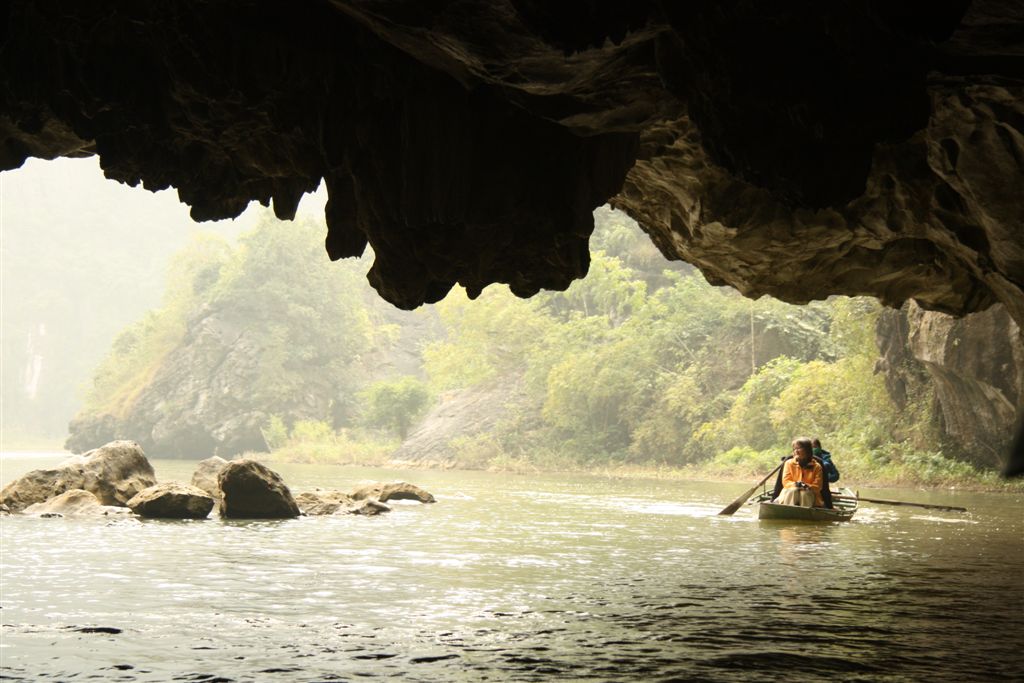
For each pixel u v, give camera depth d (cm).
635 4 611
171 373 6844
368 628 787
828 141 646
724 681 639
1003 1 611
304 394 6738
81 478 1823
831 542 1420
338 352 6969
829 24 596
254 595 933
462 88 791
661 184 1162
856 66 615
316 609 864
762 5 598
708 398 4147
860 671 665
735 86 639
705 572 1110
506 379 5209
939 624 818
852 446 3198
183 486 1762
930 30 568
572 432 4553
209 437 6662
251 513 1762
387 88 792
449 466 4669
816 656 704
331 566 1129
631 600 924
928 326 2712
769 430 3756
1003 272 1079
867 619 839
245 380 6650
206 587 975
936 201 1067
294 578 1038
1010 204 959
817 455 1906
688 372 4169
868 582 1041
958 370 2623
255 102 800
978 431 2814
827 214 1126
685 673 656
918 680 644
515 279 869
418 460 4881
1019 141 884
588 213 852
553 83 732
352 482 3162
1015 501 2298
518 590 976
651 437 4188
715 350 4281
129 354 7675
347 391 6919
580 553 1271
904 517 1853
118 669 654
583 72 717
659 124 1001
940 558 1242
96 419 7088
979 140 910
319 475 3747
